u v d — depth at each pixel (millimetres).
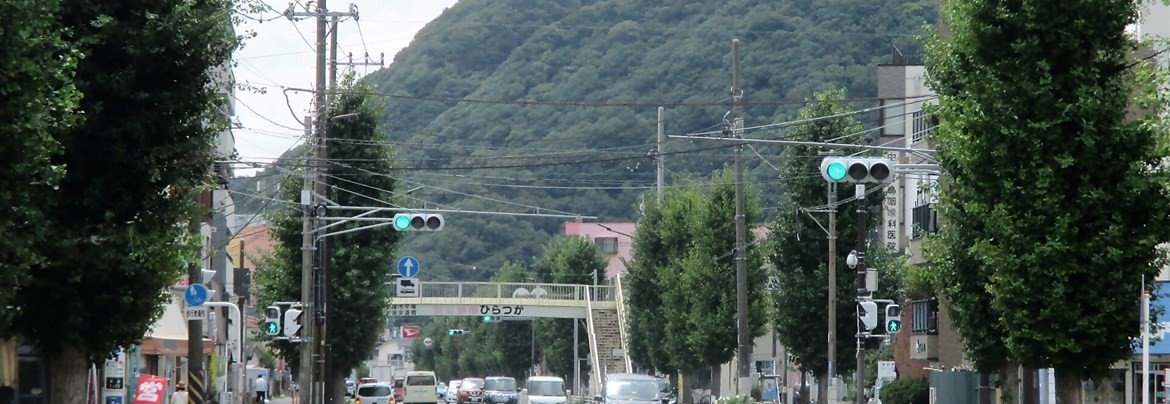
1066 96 23891
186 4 23250
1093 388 42062
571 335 113000
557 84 127125
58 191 23188
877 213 66375
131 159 23375
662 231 75312
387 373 163375
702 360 68938
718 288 67625
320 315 52438
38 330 24203
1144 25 36406
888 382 62469
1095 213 23859
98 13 22812
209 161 24688
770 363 88312
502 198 119688
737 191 53344
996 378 46594
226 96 27469
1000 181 24375
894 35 116312
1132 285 24172
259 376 86500
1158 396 40406
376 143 58094
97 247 23250
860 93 110938
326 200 47062
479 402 90688
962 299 32531
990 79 24141
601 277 107312
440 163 119938
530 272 123750
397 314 86375
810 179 56250
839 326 57656
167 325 52250
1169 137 24438
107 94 23016
